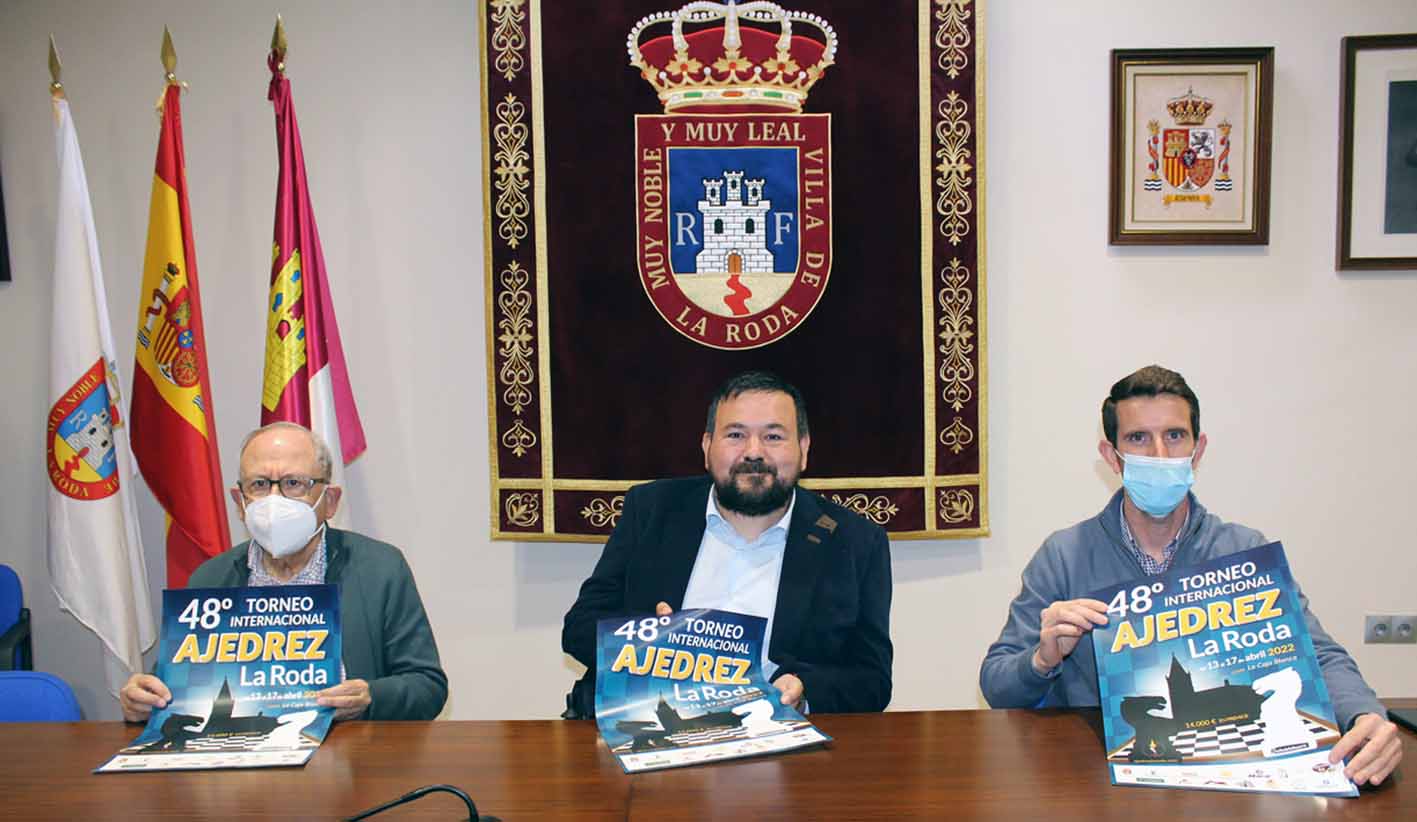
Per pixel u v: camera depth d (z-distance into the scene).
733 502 1.91
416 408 3.11
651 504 2.14
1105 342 3.07
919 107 2.94
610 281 2.98
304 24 3.03
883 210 2.96
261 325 3.11
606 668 1.57
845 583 1.96
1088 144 3.03
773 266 2.97
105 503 2.75
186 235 2.79
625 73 2.94
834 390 2.99
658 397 3.00
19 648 2.64
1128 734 1.39
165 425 2.75
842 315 2.98
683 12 2.92
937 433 2.99
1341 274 3.03
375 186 3.06
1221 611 1.45
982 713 1.61
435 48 3.04
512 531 3.04
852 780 1.33
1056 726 1.54
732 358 2.99
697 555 2.04
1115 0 2.99
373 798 1.30
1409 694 3.10
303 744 1.48
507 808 1.26
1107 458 1.85
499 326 3.00
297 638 1.61
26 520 3.15
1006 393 3.08
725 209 2.96
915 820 1.21
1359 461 3.07
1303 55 2.99
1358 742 1.31
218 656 1.60
